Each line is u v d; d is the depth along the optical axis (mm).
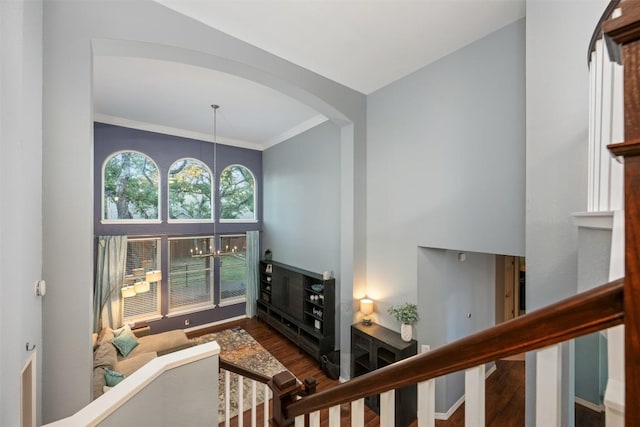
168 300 5891
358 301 4137
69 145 1982
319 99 3615
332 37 2838
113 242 5168
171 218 5938
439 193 3236
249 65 2912
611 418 461
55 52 1948
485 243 2805
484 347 601
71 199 1981
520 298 5848
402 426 3229
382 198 3967
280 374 1481
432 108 3312
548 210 2012
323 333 4770
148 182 5664
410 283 3580
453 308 3791
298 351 5172
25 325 1567
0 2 1338
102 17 2135
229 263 6766
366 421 3285
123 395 1395
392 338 3590
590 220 1130
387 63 3330
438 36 2824
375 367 3609
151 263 5719
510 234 2615
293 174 6008
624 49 439
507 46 2646
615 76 1073
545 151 2027
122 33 2209
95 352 3953
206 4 2389
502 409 3445
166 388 1671
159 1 2346
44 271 1879
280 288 6000
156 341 4668
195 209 6242
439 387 3416
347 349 4223
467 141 2963
